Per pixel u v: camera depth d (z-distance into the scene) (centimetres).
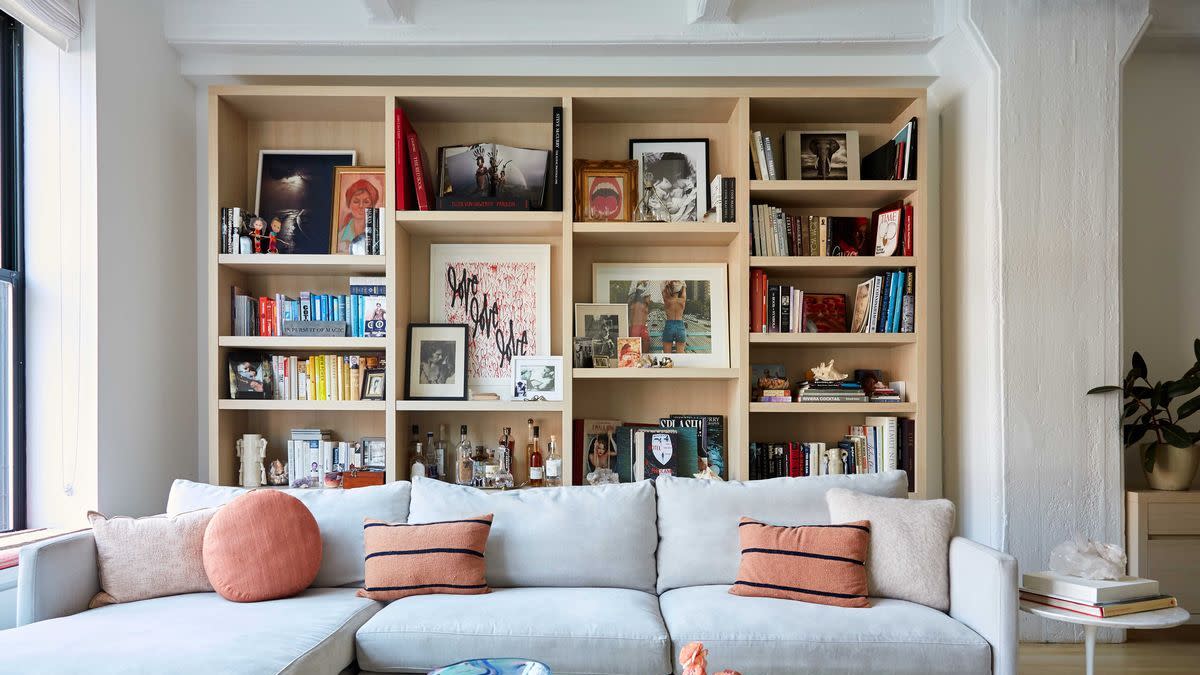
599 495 289
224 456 362
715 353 386
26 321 307
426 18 363
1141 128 407
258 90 352
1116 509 348
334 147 391
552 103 364
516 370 374
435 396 372
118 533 258
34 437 306
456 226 367
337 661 219
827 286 401
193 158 386
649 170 386
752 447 369
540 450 390
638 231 357
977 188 363
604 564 277
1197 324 405
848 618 239
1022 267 349
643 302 388
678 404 394
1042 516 348
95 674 187
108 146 314
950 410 390
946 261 394
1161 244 406
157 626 220
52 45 307
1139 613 239
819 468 369
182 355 374
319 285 395
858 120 397
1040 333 349
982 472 359
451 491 289
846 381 384
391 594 259
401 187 358
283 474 372
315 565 266
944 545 262
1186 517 352
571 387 360
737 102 364
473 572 262
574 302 394
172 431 363
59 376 305
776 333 363
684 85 391
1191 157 406
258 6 360
